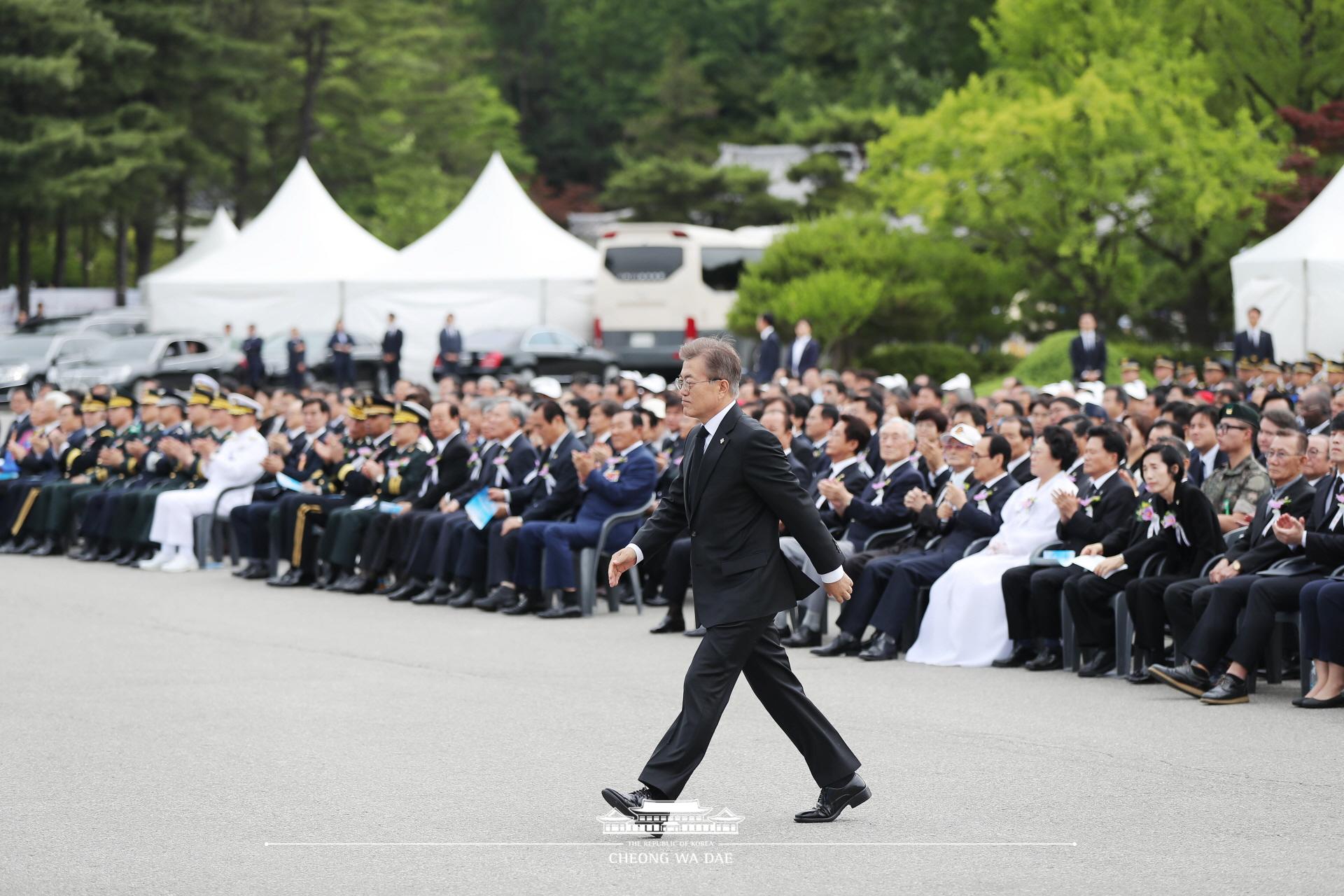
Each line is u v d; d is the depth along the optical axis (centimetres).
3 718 3216
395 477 5269
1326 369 6325
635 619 4669
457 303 13225
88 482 6431
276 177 19775
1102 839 2294
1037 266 11644
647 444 5219
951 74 18038
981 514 4053
